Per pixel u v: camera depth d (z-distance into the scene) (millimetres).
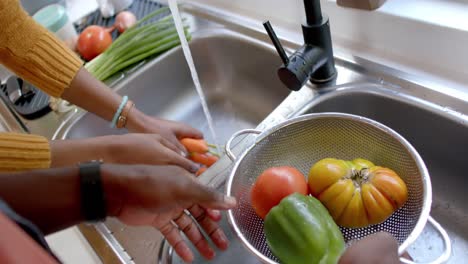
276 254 492
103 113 774
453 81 666
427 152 691
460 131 623
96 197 454
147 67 962
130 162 658
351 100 719
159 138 695
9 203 431
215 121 1009
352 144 615
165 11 1075
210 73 1026
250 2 953
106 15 1153
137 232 617
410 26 680
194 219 603
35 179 447
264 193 533
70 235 802
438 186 689
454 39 638
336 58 776
